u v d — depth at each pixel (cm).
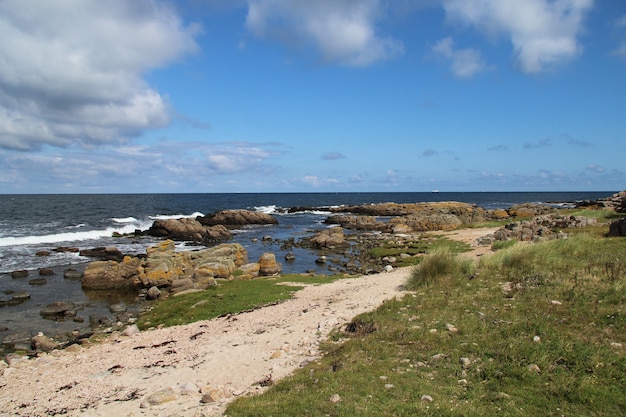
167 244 3775
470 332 1133
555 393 807
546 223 3875
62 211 9806
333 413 770
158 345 1575
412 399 805
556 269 1789
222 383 1077
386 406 779
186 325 1886
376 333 1201
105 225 7212
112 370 1310
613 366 887
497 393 816
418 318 1297
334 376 939
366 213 10025
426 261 1952
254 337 1460
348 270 3503
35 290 3008
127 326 2089
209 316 1995
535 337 1051
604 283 1463
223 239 5819
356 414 752
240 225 7794
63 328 2178
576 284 1479
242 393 979
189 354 1384
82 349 1688
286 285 2472
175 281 2839
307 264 3903
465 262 2022
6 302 2661
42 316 2395
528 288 1519
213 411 883
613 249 2217
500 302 1398
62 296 2847
